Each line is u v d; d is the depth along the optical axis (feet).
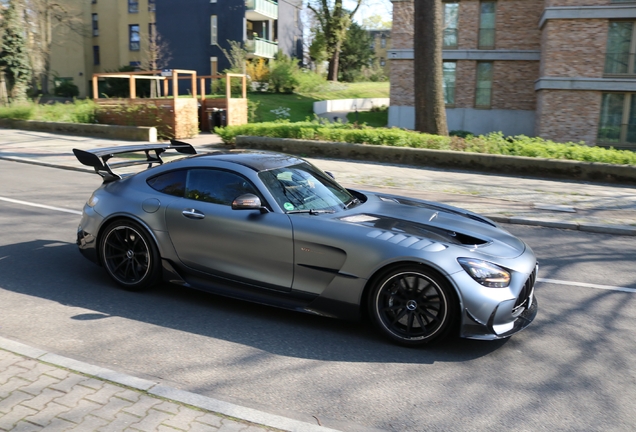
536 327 15.75
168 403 10.21
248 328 14.85
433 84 55.47
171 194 16.92
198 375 12.06
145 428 9.35
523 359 13.62
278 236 14.97
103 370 11.28
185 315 15.57
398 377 12.42
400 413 10.86
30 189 33.99
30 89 122.62
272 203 15.52
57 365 11.43
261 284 15.42
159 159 20.85
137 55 144.97
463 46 85.51
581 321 16.31
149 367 12.34
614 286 19.75
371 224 15.21
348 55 172.24
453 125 87.97
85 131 64.44
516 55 83.10
